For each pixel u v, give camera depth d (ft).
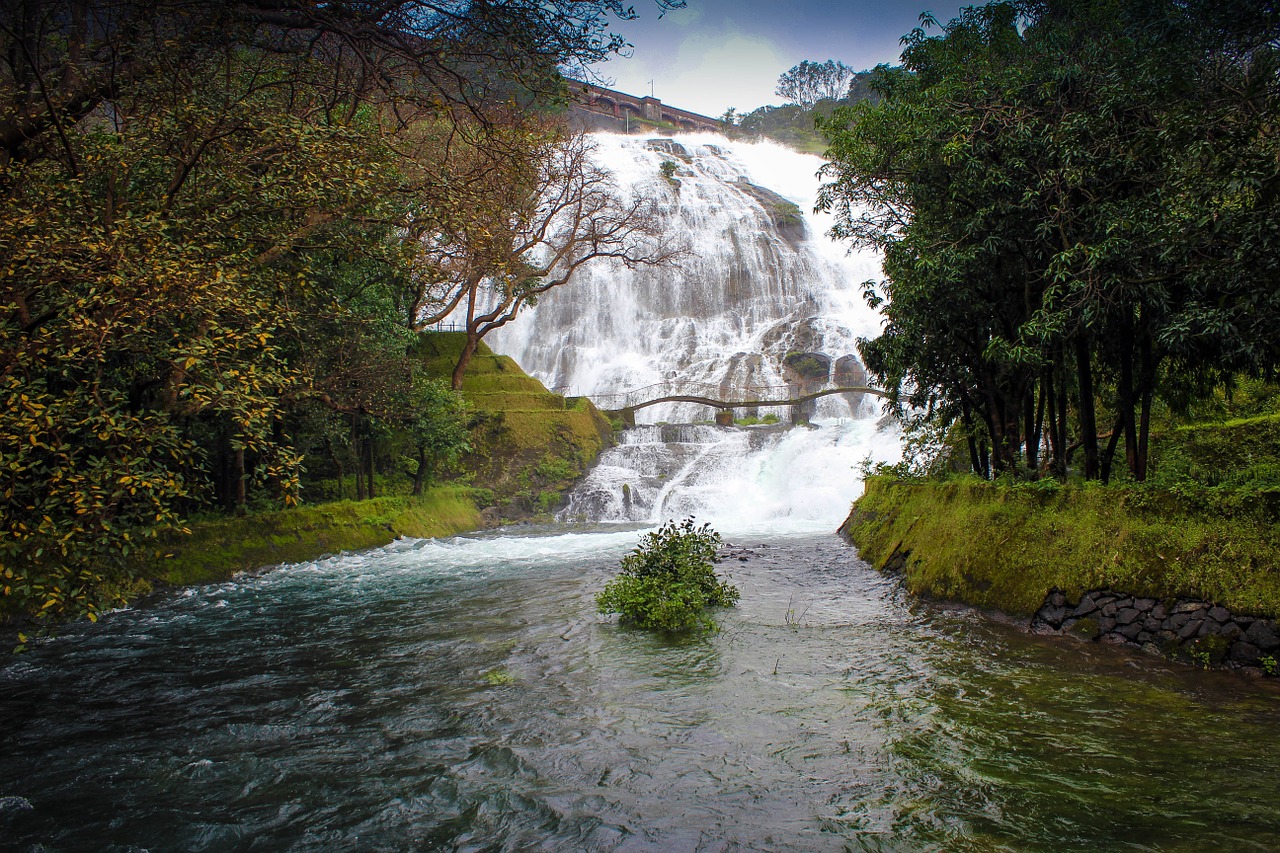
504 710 20.27
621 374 133.69
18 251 18.71
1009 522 30.32
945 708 19.35
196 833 13.97
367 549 54.70
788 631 28.30
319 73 26.48
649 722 19.03
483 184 28.68
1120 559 25.41
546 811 14.43
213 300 20.07
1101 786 14.70
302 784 15.99
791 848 12.73
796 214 180.45
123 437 19.08
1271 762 15.52
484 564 48.26
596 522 76.43
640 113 259.60
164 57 23.58
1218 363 27.43
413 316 67.31
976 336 34.58
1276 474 27.07
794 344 133.39
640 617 29.96
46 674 24.54
